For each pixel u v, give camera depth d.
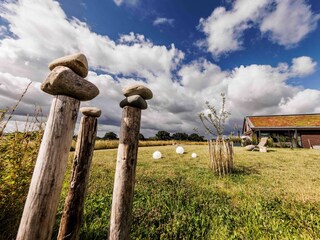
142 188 4.47
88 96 1.56
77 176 2.10
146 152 14.65
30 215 1.23
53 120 1.36
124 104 1.96
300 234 2.57
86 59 1.60
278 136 20.19
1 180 2.16
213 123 7.44
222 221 3.02
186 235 2.64
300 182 5.38
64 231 1.96
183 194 4.09
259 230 2.71
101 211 3.15
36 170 1.29
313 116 21.73
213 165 6.61
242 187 4.86
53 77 1.33
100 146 19.33
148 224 2.86
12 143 2.28
